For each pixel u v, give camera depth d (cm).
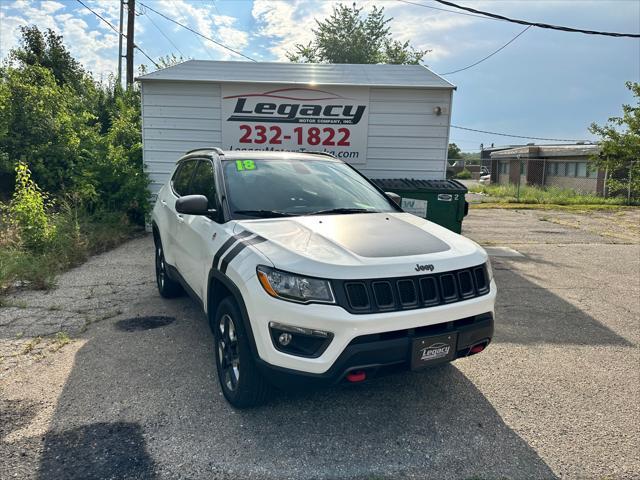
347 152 970
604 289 662
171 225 494
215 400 342
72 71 1980
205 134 969
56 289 608
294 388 286
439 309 293
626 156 1898
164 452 283
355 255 296
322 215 376
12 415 319
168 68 970
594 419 328
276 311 281
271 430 307
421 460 281
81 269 712
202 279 383
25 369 386
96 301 560
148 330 471
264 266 293
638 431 314
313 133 965
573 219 1495
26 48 1962
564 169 2892
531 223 1390
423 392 360
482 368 404
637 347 456
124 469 267
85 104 1634
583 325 516
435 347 293
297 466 274
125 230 968
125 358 408
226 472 267
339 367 275
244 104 955
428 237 341
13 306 537
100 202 994
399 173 979
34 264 661
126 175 1005
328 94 951
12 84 1091
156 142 972
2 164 1037
